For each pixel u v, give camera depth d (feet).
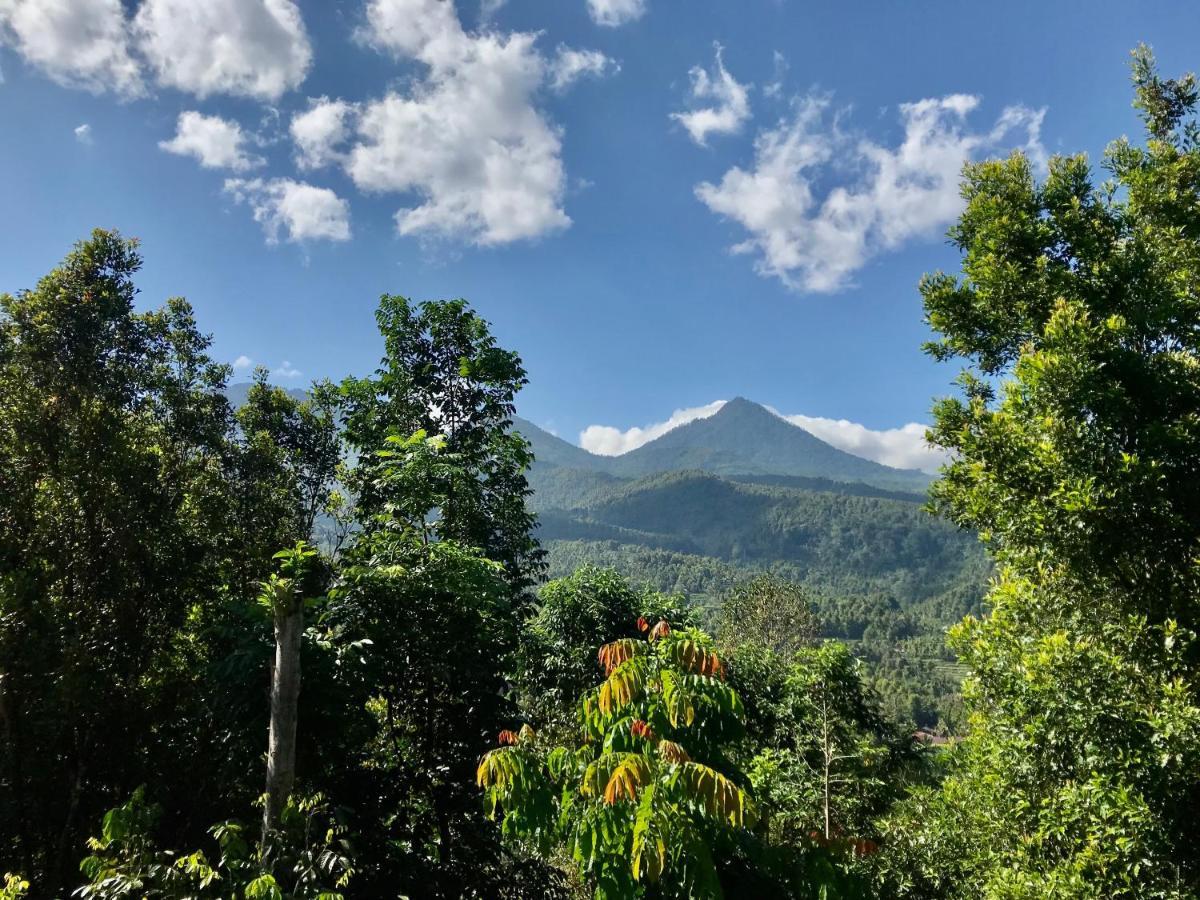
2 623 22.17
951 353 28.14
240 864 12.86
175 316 53.16
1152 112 27.20
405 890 18.17
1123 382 19.08
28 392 31.55
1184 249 22.52
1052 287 23.16
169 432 45.21
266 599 17.48
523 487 34.96
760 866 12.92
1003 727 19.72
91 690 24.00
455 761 21.06
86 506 28.63
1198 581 17.49
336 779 19.38
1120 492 17.35
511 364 37.09
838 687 34.71
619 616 42.50
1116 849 15.80
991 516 21.47
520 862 22.67
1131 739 15.81
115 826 13.01
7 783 22.40
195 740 24.66
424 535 26.84
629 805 10.94
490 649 22.62
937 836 25.04
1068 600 19.65
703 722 12.94
